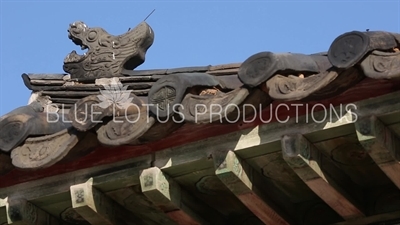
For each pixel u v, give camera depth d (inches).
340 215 375.9
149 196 365.7
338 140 347.3
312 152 348.8
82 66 435.2
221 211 392.8
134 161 369.1
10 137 363.9
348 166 363.9
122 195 380.2
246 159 358.6
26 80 438.3
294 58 331.6
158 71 418.3
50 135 363.3
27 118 365.7
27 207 385.4
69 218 398.6
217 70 402.6
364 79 326.6
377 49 317.7
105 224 382.9
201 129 354.6
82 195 373.4
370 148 336.8
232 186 358.9
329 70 322.7
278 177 368.5
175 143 362.6
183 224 381.7
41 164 358.3
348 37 319.6
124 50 432.1
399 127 339.0
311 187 357.4
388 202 373.4
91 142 362.0
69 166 379.2
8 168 377.1
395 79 316.2
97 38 438.9
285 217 381.1
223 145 355.3
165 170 365.4
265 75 328.5
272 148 350.3
